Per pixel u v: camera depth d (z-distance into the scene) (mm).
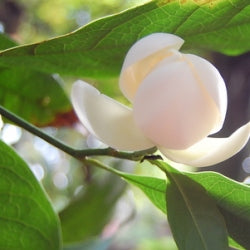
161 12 320
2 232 382
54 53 348
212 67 286
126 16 318
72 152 335
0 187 381
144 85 283
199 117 285
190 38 347
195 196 317
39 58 356
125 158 321
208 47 360
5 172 380
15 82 442
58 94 450
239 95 610
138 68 290
